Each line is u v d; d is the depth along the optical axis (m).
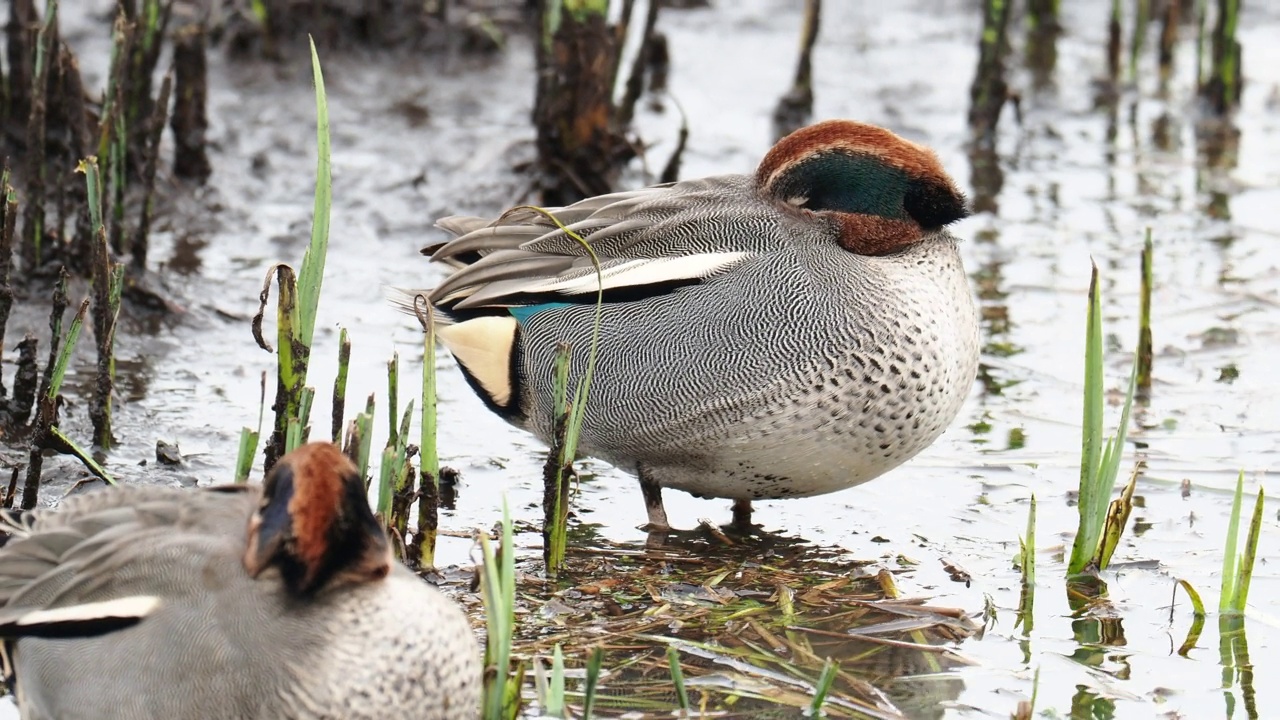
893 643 9.60
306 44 20.67
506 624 7.91
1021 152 19.27
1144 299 13.19
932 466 12.15
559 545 10.40
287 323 9.45
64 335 13.43
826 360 10.46
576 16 16.55
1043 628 9.84
